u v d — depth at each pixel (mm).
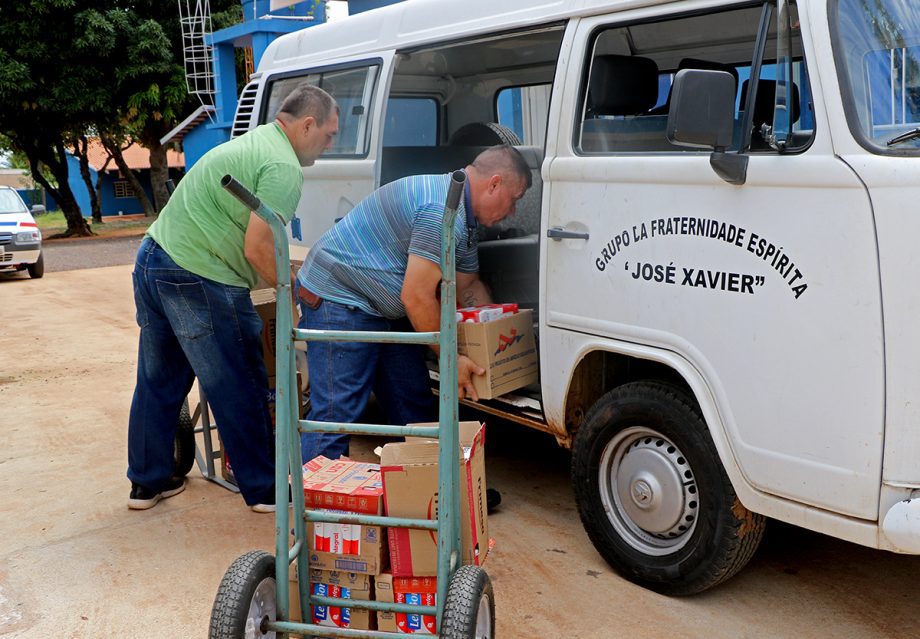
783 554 3949
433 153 5539
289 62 6039
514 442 5613
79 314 11523
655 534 3584
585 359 3809
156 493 4754
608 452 3691
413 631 2959
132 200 47219
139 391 4539
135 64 24547
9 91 24062
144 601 3740
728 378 3139
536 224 5379
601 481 3717
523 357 4074
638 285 3436
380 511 2957
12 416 6574
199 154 19844
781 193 2941
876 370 2736
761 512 3109
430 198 3756
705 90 2920
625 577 3750
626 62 3689
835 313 2814
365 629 3000
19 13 24047
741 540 3309
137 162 46312
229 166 4027
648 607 3516
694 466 3350
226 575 2740
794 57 3029
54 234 29922
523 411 4191
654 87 3836
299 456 2910
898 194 2666
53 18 24266
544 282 3861
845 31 2873
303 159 4316
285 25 11797
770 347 2998
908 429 2709
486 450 5465
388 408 4363
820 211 2834
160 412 4547
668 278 3318
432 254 3674
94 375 7836
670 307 3320
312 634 2834
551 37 4809
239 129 6496
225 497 4883
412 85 5746
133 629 3520
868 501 2795
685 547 3455
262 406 4453
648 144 3547
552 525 4359
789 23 3010
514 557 4008
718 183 3123
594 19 3682
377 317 3979
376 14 5207
